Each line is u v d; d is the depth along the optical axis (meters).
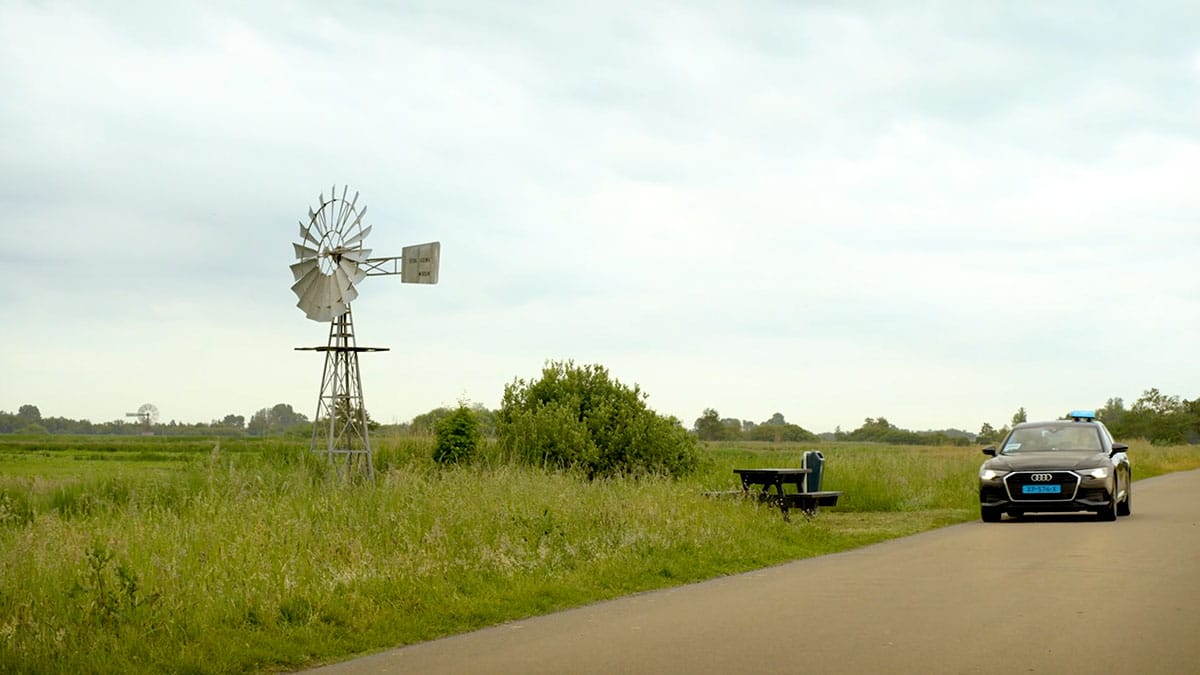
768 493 20.77
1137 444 68.25
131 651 8.27
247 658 8.26
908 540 16.78
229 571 11.03
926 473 28.42
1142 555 13.92
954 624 9.08
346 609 9.90
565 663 7.92
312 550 12.50
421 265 30.09
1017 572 12.36
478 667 7.89
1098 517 20.36
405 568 11.65
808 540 16.64
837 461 27.80
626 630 9.24
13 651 7.91
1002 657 7.76
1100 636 8.48
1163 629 8.75
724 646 8.36
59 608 9.14
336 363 28.92
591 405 28.81
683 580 12.57
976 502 25.47
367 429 28.44
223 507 15.53
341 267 29.39
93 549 11.27
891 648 8.12
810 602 10.48
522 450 27.62
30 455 53.47
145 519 15.04
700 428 149.75
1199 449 74.12
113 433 137.12
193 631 8.85
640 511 16.17
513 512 15.15
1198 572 12.20
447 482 18.30
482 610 10.30
